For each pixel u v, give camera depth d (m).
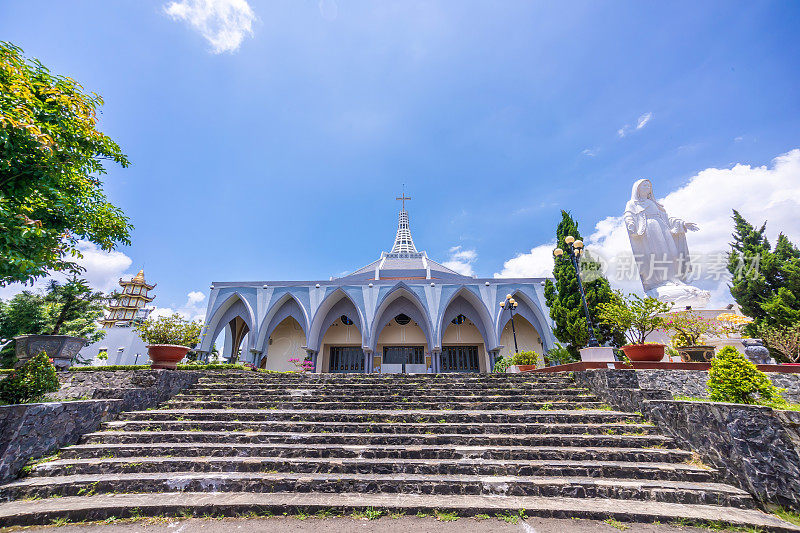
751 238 18.70
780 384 7.42
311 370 21.69
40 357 6.22
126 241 8.37
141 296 37.91
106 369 11.12
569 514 3.74
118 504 3.88
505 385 8.49
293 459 4.89
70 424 5.37
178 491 4.28
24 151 4.53
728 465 4.27
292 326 26.00
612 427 5.65
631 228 15.26
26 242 4.66
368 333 21.80
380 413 6.38
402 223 51.12
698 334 10.00
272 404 7.18
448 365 24.83
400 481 4.32
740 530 3.45
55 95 5.57
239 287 23.66
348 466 4.68
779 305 14.76
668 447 5.12
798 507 3.61
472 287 22.83
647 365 8.56
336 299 24.38
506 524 3.58
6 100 4.54
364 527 3.52
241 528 3.52
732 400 5.08
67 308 15.52
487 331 22.78
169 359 8.67
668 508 3.80
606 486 4.16
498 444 5.34
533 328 23.97
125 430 5.93
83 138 6.39
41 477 4.48
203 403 7.22
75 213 6.59
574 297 13.69
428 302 22.53
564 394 7.73
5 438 4.40
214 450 5.15
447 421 6.23
